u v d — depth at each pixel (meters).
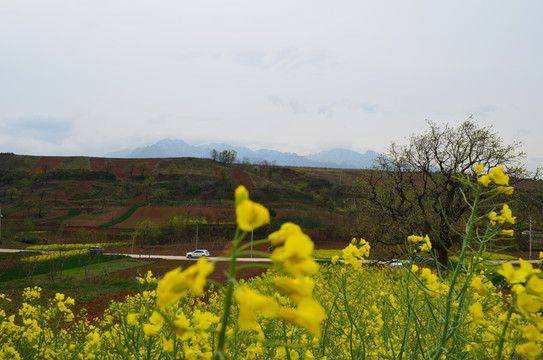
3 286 20.03
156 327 1.78
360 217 21.28
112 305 3.39
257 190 96.81
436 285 2.66
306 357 2.46
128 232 65.56
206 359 1.78
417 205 17.69
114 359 3.28
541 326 1.35
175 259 42.97
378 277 6.80
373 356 3.10
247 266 0.87
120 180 107.62
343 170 139.25
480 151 18.66
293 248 0.83
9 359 4.22
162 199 90.50
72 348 3.89
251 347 2.42
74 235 63.81
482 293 1.79
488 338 2.29
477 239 2.04
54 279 25.14
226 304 0.89
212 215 72.88
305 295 0.88
